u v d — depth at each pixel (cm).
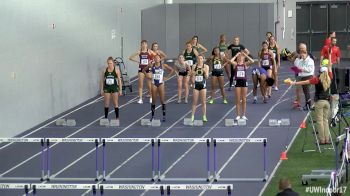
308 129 4238
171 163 3659
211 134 4203
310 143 3934
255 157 3725
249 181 3322
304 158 3653
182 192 3206
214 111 4806
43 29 4759
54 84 4891
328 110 3838
